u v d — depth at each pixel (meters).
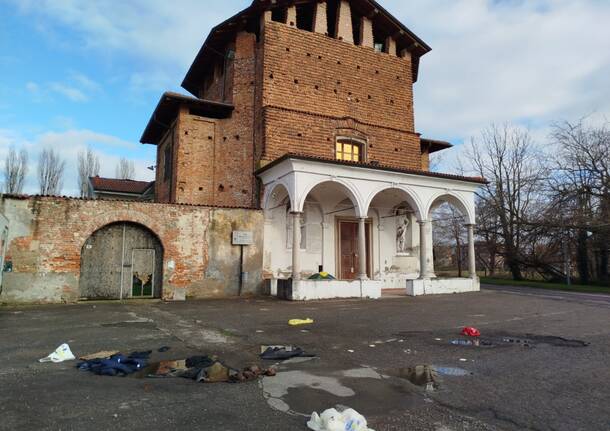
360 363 6.65
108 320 10.80
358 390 5.32
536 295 19.03
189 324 10.18
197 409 4.59
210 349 7.45
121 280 15.62
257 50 20.83
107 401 4.79
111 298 15.42
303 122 19.70
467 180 19.84
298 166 16.05
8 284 13.81
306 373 6.05
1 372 5.93
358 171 17.33
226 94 21.91
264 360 6.76
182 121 19.84
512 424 4.30
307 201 19.45
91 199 15.12
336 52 21.61
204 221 16.77
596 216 26.69
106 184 34.09
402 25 23.28
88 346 7.62
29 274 14.10
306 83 20.52
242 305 14.16
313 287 15.89
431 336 8.95
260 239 17.77
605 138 27.52
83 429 4.03
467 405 4.83
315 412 4.16
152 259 16.12
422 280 18.28
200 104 20.00
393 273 21.17
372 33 23.25
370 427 4.17
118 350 7.30
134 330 9.30
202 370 6.04
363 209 17.23
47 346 7.60
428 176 18.84
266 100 19.42
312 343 8.09
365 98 22.20
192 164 19.77
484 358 7.05
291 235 18.69
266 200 18.12
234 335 8.78
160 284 15.98
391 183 18.14
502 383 5.68
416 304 14.65
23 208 14.20
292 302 15.00
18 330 9.28
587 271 29.20
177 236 16.23
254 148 20.03
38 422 4.18
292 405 4.76
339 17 22.12
